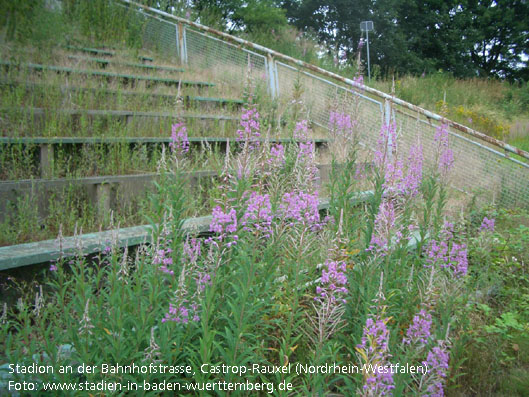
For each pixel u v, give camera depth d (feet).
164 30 39.88
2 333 9.22
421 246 14.60
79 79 24.09
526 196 26.68
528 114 61.26
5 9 22.27
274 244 11.08
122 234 13.61
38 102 20.48
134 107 22.98
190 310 9.56
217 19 49.93
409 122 28.09
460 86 62.54
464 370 12.04
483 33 124.88
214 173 18.56
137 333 8.97
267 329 11.14
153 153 19.40
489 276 16.42
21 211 14.19
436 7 114.01
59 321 10.26
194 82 31.14
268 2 58.90
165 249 10.90
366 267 11.68
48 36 26.71
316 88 31.22
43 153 17.01
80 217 16.08
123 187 16.94
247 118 11.21
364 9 95.09
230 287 10.50
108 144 18.88
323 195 21.09
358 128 17.16
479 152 27.91
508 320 13.43
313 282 11.93
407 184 15.02
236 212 10.47
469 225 19.21
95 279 10.93
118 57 31.68
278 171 13.46
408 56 98.43
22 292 11.63
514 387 11.51
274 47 49.14
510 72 134.92
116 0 38.47
